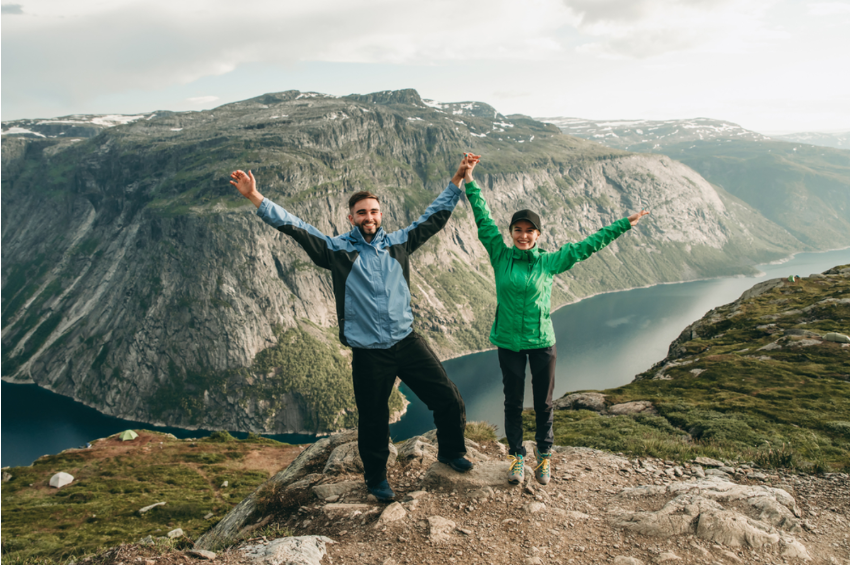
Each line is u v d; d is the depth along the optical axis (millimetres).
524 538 5395
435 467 6902
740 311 43594
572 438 11695
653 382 25719
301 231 5727
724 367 26719
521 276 6316
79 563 5062
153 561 4672
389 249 5965
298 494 7133
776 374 24125
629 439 10656
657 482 7375
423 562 4895
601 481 7215
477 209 6922
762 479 7531
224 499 46906
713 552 5109
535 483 6738
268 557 4742
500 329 6559
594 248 6285
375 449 6152
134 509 43344
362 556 5016
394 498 6348
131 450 62125
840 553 5297
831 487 7059
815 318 36062
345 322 5727
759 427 13797
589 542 5348
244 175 5742
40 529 39188
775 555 5137
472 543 5258
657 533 5410
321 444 8742
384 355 5785
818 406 16422
